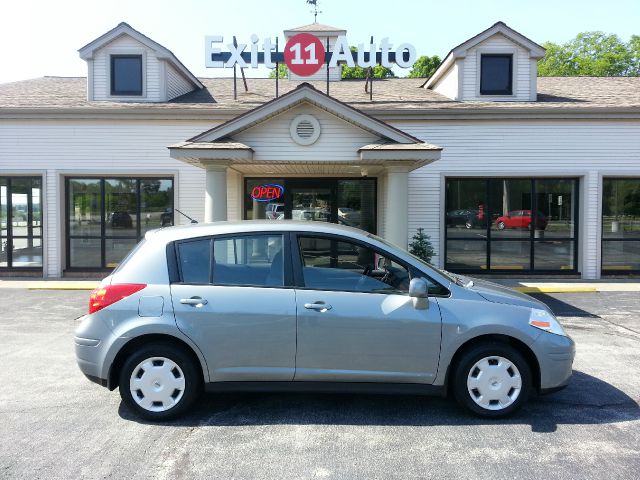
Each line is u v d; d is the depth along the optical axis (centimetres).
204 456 378
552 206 1275
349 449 390
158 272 453
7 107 1244
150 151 1265
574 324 823
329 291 446
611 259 1273
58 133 1263
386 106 1262
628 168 1240
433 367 440
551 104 1268
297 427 431
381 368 441
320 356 439
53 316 873
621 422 442
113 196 1298
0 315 880
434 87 1562
